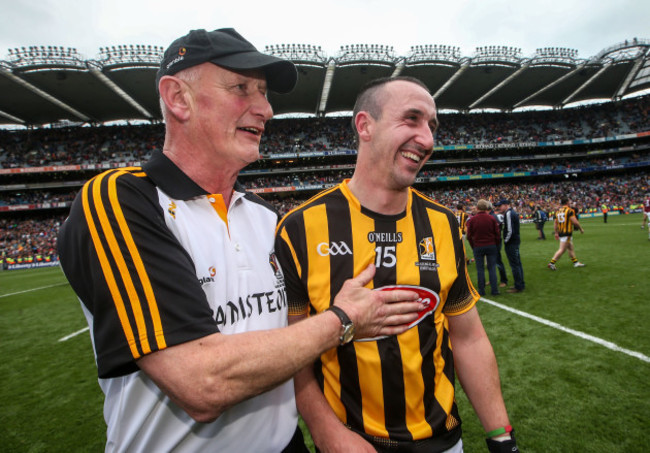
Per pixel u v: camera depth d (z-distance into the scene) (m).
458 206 9.92
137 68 22.58
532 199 33.56
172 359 0.73
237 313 1.02
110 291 0.76
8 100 25.81
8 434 2.96
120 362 0.74
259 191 32.56
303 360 0.81
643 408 2.63
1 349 5.41
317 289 1.20
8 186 28.83
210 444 1.01
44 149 30.81
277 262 1.22
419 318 1.21
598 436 2.40
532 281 7.05
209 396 0.72
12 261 21.77
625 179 35.38
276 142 34.53
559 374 3.26
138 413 0.96
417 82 1.18
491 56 26.22
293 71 1.10
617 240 11.67
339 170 35.91
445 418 1.22
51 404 3.45
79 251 0.81
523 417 2.71
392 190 1.21
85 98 26.64
